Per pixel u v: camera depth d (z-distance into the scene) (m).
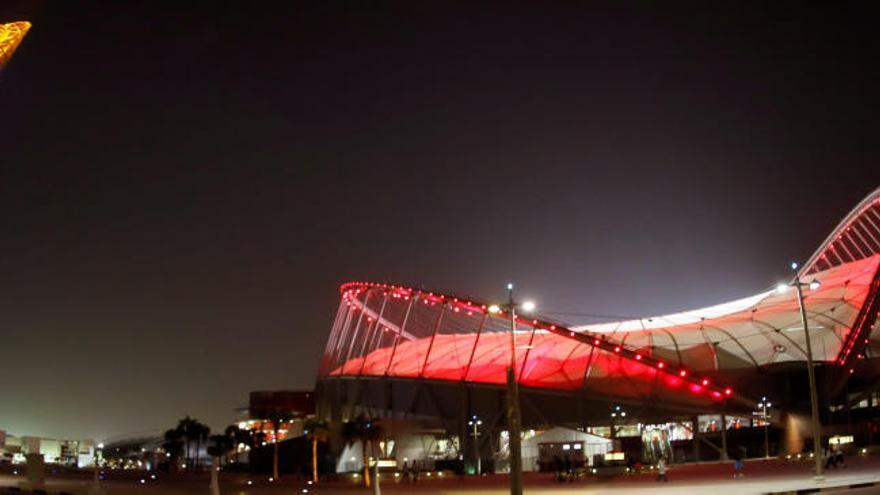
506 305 41.41
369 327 167.50
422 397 136.25
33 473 79.81
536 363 124.31
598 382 116.62
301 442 151.88
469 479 94.00
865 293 114.88
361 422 110.56
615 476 77.56
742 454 107.56
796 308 120.19
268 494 79.94
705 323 126.06
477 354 135.88
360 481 105.69
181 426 161.12
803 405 108.56
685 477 66.81
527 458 114.25
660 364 113.31
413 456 134.12
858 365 109.00
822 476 48.56
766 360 111.56
